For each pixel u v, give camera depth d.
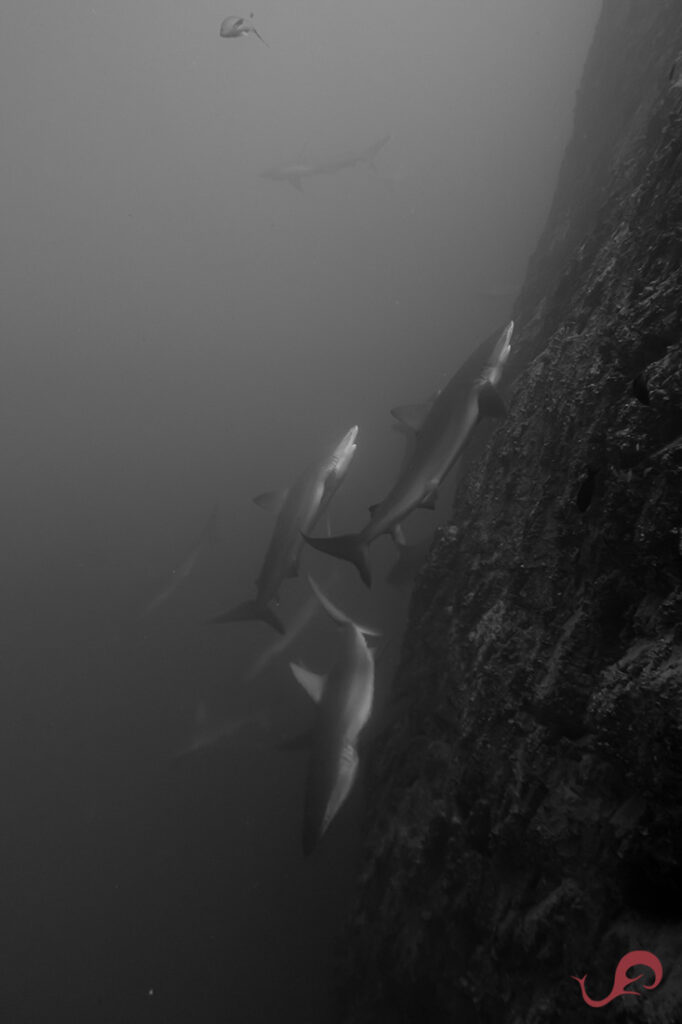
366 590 11.38
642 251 3.35
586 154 8.31
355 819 7.52
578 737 2.66
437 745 4.21
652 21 7.33
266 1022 7.46
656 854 2.06
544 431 3.68
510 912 2.87
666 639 2.10
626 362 2.86
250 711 11.08
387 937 4.09
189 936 8.94
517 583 3.31
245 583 14.78
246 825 9.85
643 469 2.39
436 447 4.23
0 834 11.21
